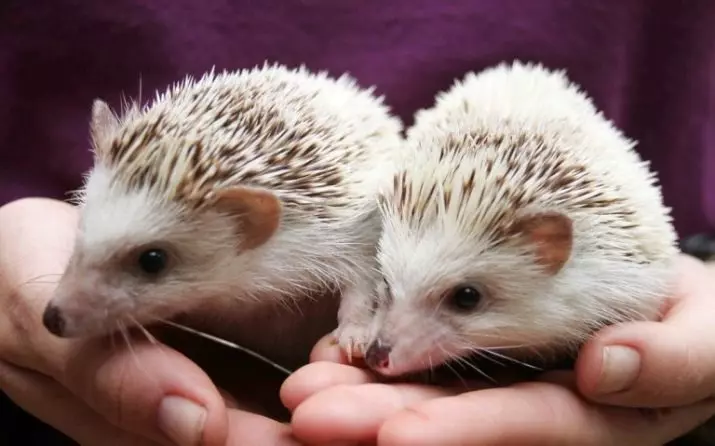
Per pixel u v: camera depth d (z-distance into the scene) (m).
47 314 0.25
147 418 0.24
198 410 0.23
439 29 0.37
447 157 0.27
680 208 0.39
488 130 0.29
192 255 0.26
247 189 0.26
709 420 0.31
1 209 0.30
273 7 0.37
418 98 0.37
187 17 0.36
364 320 0.27
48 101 0.35
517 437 0.24
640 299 0.27
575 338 0.27
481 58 0.37
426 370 0.27
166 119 0.27
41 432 0.32
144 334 0.25
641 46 0.39
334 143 0.29
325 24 0.37
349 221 0.28
